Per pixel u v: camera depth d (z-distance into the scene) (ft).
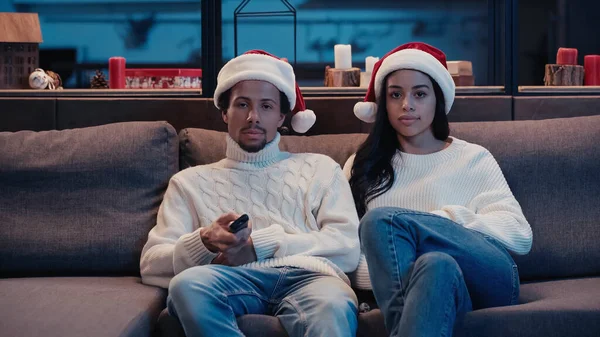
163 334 5.32
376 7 11.51
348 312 5.21
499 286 5.39
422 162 6.60
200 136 7.05
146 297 5.57
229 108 6.48
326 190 6.33
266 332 5.22
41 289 5.68
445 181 6.47
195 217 6.33
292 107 6.63
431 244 5.29
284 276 5.69
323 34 11.55
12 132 7.30
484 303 5.42
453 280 4.86
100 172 6.66
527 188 6.65
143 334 5.15
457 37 11.45
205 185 6.40
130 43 11.60
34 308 5.13
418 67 6.47
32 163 6.66
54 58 11.55
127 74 8.73
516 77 7.84
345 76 8.16
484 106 7.75
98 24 11.57
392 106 6.57
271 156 6.50
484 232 5.85
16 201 6.58
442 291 4.78
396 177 6.61
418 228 5.26
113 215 6.57
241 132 6.40
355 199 6.62
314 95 7.87
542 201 6.60
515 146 6.78
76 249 6.48
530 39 11.19
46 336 4.59
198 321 5.00
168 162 6.87
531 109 7.76
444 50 11.48
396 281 5.06
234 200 6.32
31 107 7.79
